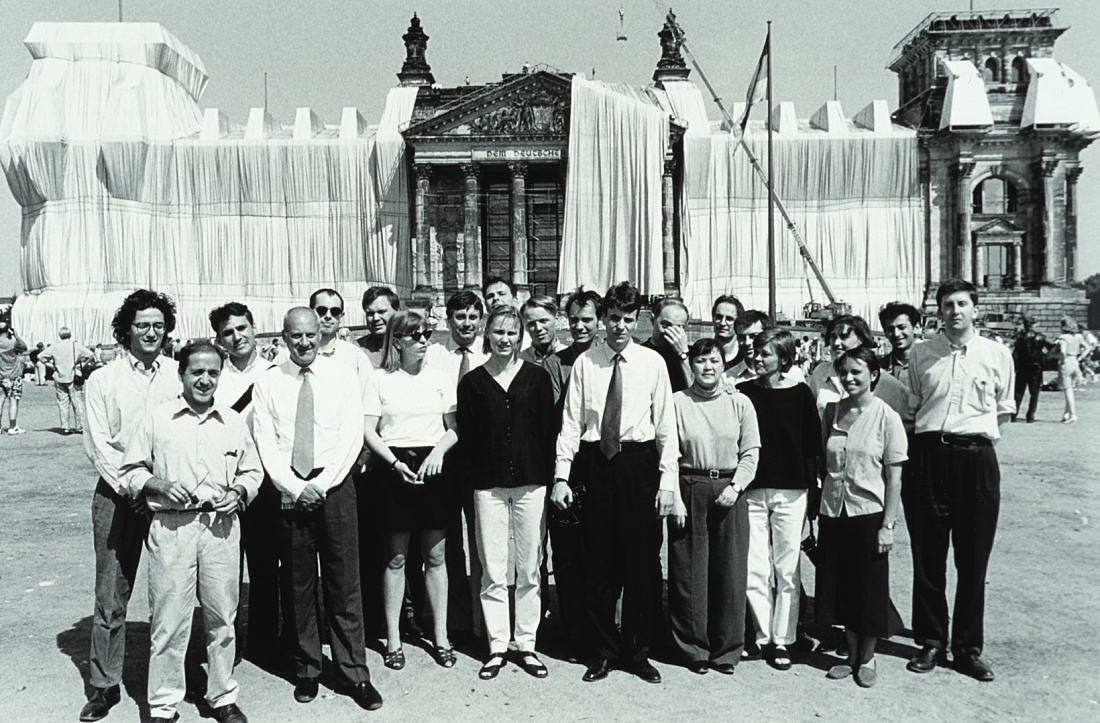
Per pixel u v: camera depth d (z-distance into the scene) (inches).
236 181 3038.9
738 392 404.2
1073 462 961.5
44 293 3002.0
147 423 337.7
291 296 3056.1
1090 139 3093.0
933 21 3410.4
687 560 392.8
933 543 391.2
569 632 410.0
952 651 388.5
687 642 393.1
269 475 368.2
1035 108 3078.2
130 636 440.8
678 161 3120.1
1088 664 386.9
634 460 384.2
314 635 371.6
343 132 3110.2
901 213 3159.5
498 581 395.2
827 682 374.3
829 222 3157.0
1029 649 406.6
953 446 385.4
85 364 1293.1
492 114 2925.7
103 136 2982.3
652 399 390.9
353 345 426.6
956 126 3068.4
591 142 2802.7
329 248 3041.3
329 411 374.0
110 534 351.3
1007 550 589.9
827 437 399.2
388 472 395.5
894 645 421.1
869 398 387.2
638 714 341.7
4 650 420.8
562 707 350.3
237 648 409.4
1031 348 1341.0
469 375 399.5
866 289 3154.5
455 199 3127.5
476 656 416.5
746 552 397.1
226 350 434.9
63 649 422.0
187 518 335.9
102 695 349.7
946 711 340.2
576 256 2812.5
